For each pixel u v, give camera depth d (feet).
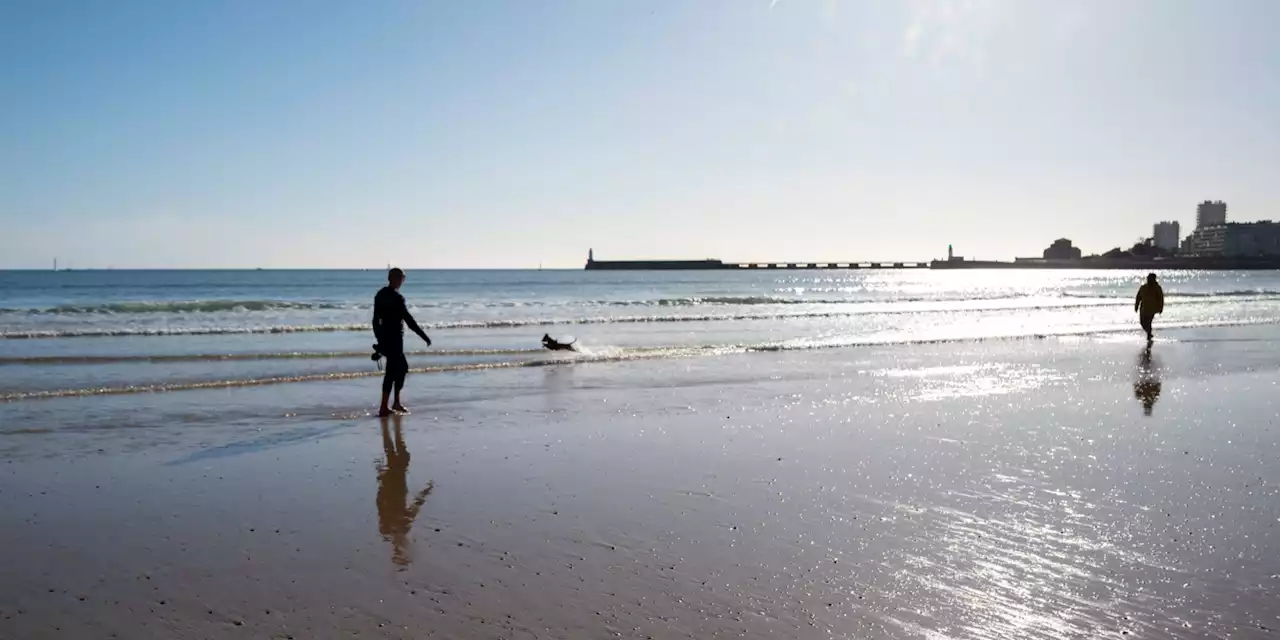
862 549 16.21
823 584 14.40
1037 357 53.06
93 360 45.50
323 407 32.76
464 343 59.62
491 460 23.88
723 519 18.21
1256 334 71.56
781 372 44.70
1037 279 446.60
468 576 14.78
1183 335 70.79
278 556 15.81
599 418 30.68
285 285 226.99
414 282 292.20
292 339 60.03
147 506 19.10
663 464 23.38
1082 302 136.26
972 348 59.06
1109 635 12.46
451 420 30.19
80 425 28.50
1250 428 28.76
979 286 286.25
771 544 16.52
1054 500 19.61
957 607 13.46
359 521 18.07
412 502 19.54
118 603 13.56
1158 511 18.71
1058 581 14.57
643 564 15.39
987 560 15.58
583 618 12.98
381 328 31.01
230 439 26.55
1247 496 20.01
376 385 38.81
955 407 33.30
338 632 12.48
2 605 13.38
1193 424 29.50
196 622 12.85
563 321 82.23
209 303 99.04
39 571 14.93
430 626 12.67
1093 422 29.89
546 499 19.80
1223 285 268.00
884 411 32.27
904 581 14.57
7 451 24.45
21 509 18.72
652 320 85.97
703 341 63.26
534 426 29.09
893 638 12.34
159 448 25.16
